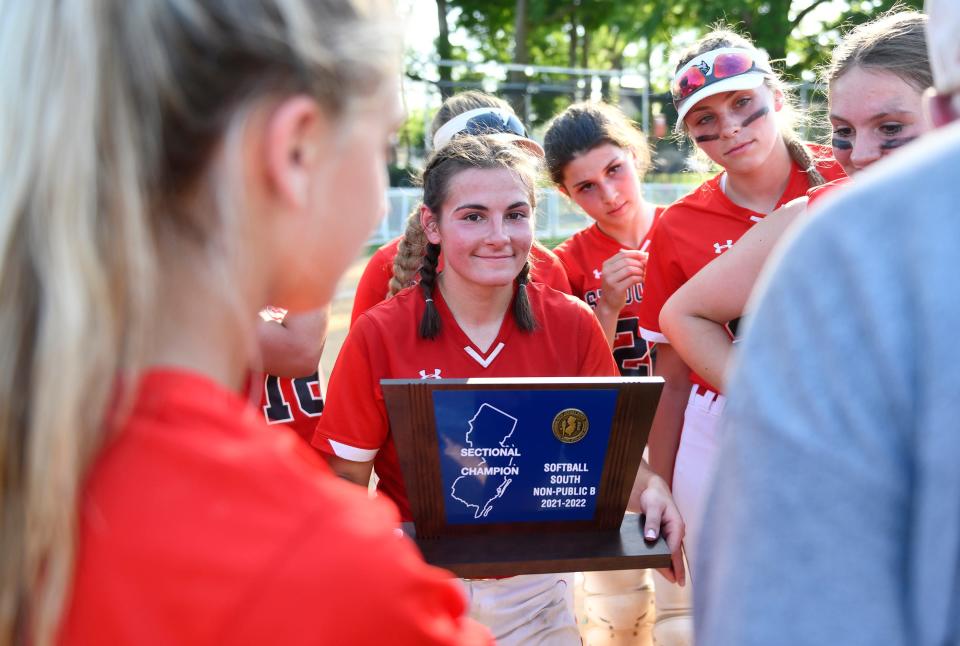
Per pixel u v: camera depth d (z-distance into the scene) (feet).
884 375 1.70
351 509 2.02
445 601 2.16
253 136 2.01
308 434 7.39
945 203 1.69
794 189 8.17
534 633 5.89
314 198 2.15
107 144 1.86
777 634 1.74
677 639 7.13
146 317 1.92
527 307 6.13
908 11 6.03
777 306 1.88
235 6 1.92
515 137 7.15
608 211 9.70
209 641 1.85
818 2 82.12
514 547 4.81
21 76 1.86
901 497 1.71
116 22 1.87
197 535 1.89
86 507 1.90
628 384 4.55
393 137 2.45
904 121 5.51
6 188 1.85
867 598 1.69
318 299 2.37
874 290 1.72
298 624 1.86
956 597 1.69
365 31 2.13
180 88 1.90
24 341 1.87
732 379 1.98
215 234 2.03
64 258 1.81
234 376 2.24
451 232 5.87
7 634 2.00
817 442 1.74
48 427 1.84
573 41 97.04
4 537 1.93
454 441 4.65
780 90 8.34
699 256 8.10
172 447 1.94
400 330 5.98
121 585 1.87
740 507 1.85
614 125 9.62
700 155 10.04
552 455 4.74
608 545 4.87
